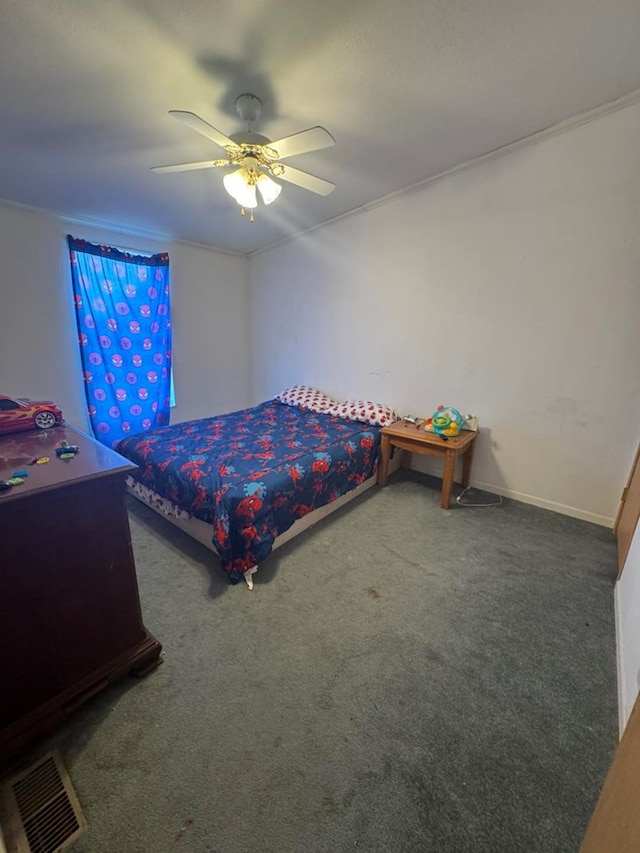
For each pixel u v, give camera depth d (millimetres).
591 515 2324
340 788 984
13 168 2291
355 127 1979
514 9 1283
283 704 1206
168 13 1277
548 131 2051
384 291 3092
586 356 2205
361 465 2592
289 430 2836
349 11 1280
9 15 1264
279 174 1831
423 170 2488
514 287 2398
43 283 2982
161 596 1689
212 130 1528
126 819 920
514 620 1555
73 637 1134
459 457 2883
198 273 3971
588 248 2096
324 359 3734
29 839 878
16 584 996
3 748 999
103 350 3314
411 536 2170
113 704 1198
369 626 1523
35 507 1002
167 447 2416
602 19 1320
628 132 1874
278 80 1607
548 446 2434
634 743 671
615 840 621
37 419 1678
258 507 1772
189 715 1168
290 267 3830
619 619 1515
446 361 2824
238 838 888
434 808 944
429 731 1126
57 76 1554
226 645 1429
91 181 2473
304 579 1804
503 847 873
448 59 1508
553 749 1079
